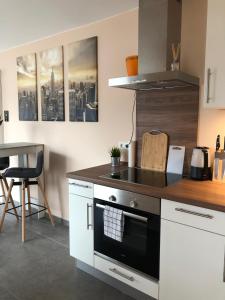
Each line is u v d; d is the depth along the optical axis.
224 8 1.72
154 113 2.45
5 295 2.08
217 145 2.03
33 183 3.24
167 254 1.76
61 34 3.14
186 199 1.62
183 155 2.29
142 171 2.41
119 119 2.72
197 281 1.64
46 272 2.39
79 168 3.17
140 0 2.12
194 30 2.15
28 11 2.52
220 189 1.82
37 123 3.62
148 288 1.89
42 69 3.41
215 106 1.82
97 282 2.26
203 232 1.59
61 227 3.34
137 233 1.95
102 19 2.72
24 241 2.95
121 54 2.62
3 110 4.16
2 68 4.05
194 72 2.18
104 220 2.07
